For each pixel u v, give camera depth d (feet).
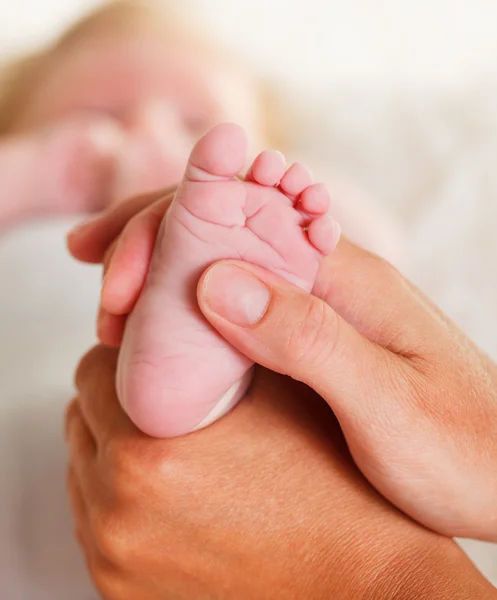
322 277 1.05
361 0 2.90
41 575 1.26
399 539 1.02
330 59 2.95
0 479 1.28
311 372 0.96
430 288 1.83
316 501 1.03
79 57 2.41
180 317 0.98
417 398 0.99
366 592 0.99
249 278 0.96
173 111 2.37
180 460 1.03
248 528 1.02
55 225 1.92
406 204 2.20
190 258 0.97
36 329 1.53
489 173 2.14
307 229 0.97
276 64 2.92
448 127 2.36
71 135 2.15
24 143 2.24
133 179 2.04
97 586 1.10
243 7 2.87
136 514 1.04
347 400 0.97
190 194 0.96
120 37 2.43
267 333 0.95
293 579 1.02
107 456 1.06
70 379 1.41
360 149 2.41
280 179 0.96
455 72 2.83
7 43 2.92
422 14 2.89
